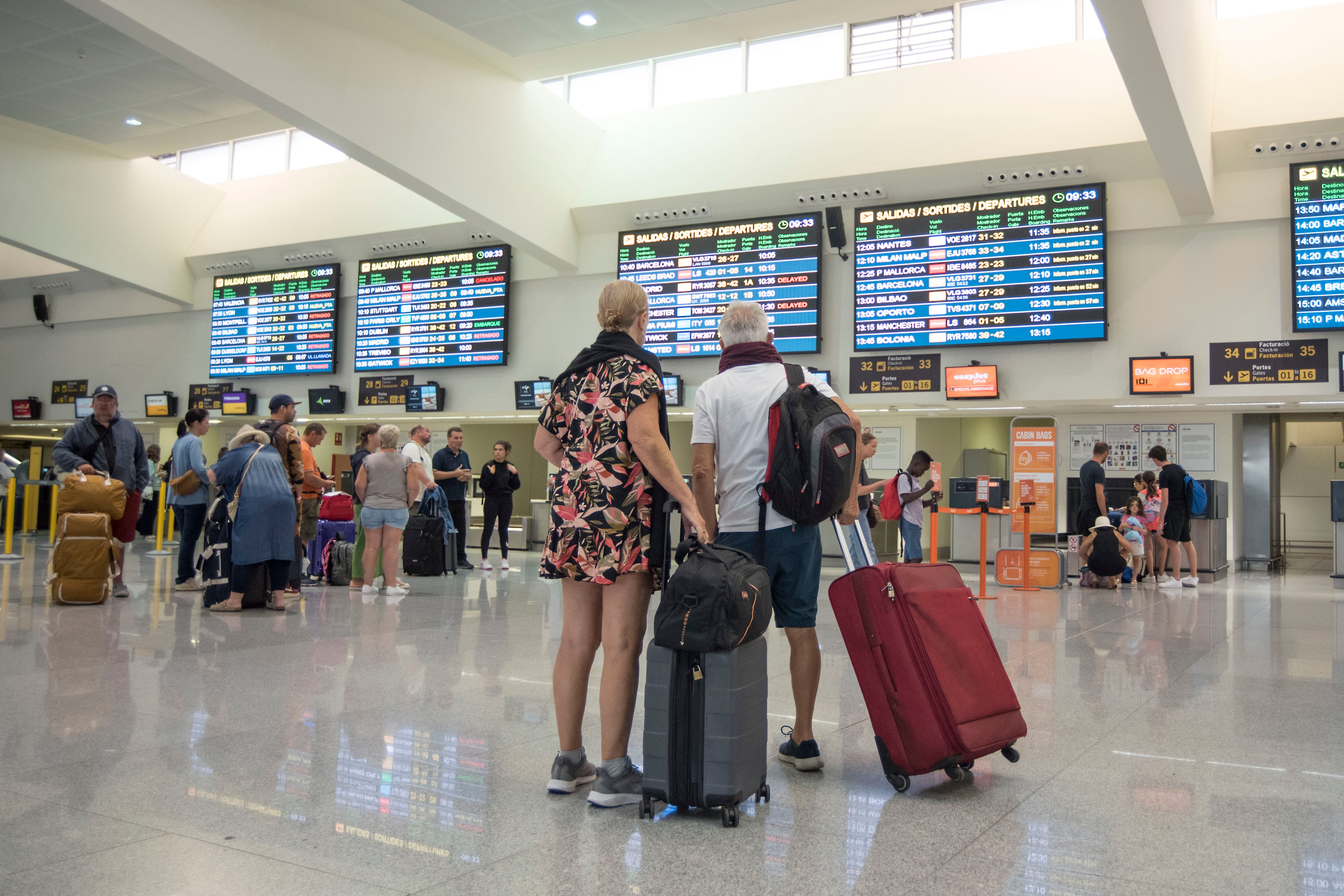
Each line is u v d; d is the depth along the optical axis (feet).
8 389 55.62
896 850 6.40
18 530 47.88
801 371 8.50
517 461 57.88
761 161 35.55
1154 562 32.07
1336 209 28.68
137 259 45.19
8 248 53.83
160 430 52.80
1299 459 57.00
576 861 6.11
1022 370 32.81
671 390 37.60
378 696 11.06
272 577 19.01
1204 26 27.91
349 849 6.23
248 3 25.54
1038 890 5.73
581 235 39.55
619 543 7.51
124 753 8.40
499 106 34.35
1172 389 30.50
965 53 33.47
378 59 29.45
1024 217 32.53
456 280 41.78
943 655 7.90
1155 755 9.02
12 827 6.48
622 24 29.89
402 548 26.27
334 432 52.19
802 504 7.93
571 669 7.80
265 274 46.37
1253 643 16.71
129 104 35.88
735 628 6.92
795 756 8.48
